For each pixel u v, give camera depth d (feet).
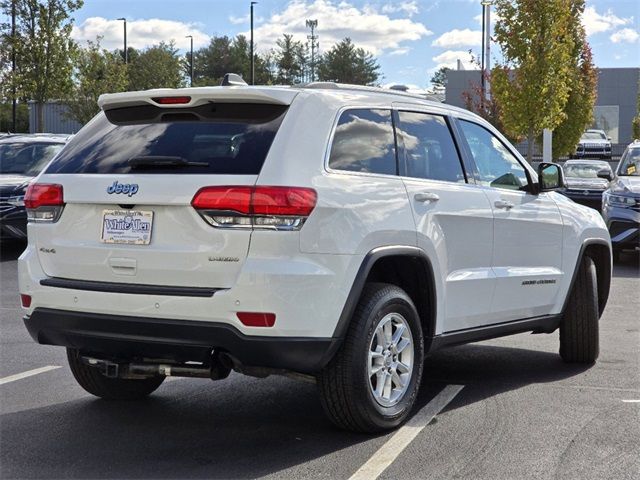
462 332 19.04
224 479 14.20
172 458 15.25
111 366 16.31
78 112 124.77
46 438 16.40
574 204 23.58
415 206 17.28
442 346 18.58
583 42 104.37
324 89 16.87
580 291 22.89
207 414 18.16
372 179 16.56
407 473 14.44
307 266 14.76
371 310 15.92
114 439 16.35
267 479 14.17
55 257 16.35
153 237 15.26
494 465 14.87
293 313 14.60
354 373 15.70
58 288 16.02
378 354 16.30
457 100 165.78
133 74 225.56
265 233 14.55
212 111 16.02
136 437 16.48
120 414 18.11
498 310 20.07
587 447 15.88
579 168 76.28
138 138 16.40
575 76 103.14
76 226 16.16
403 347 16.99
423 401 19.16
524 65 78.79
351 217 15.55
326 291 14.97
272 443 16.10
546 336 27.50
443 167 18.92
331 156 15.92
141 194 15.26
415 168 17.95
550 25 77.92
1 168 47.50
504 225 20.06
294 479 14.17
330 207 15.17
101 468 14.73
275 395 19.83
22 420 17.58
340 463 14.94
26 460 15.14
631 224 45.73
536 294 21.33
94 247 15.79
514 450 15.67
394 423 16.75
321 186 15.24
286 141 15.28
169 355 15.46
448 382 21.02
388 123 17.71
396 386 16.99
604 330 28.14
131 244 15.44
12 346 24.90
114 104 17.07
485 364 23.24
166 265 15.05
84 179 16.12
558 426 17.20
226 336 14.64
